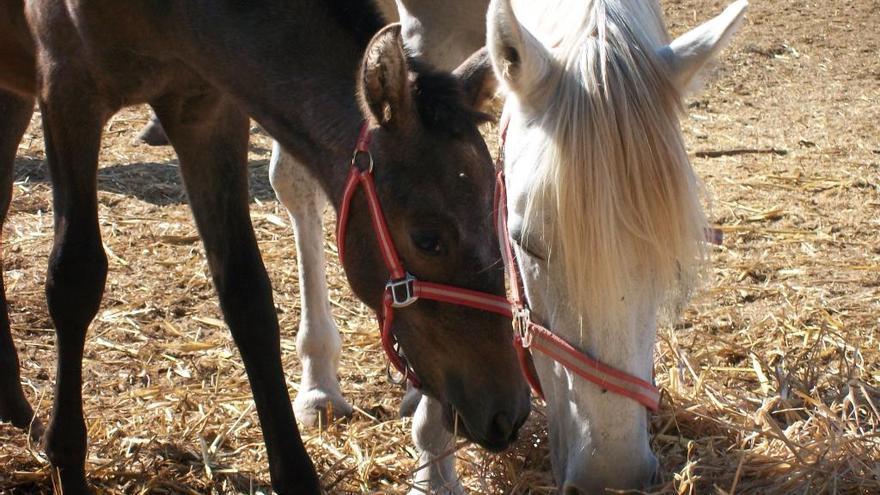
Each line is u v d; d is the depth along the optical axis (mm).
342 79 2779
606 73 2297
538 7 2758
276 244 5430
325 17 2846
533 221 2355
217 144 3240
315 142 2791
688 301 2396
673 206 2223
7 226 5484
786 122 7535
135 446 3531
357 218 2650
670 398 3537
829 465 3191
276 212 5906
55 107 3100
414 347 2670
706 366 4117
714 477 3182
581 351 2385
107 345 4316
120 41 3016
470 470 3410
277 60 2842
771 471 3201
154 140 7000
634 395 2355
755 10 10508
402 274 2582
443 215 2506
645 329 2359
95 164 3156
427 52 3516
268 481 3396
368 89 2484
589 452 2408
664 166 2229
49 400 3854
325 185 2783
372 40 2455
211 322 4578
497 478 3283
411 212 2531
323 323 3914
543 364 2600
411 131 2555
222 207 3266
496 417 2580
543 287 2455
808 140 7125
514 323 2578
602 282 2240
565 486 2473
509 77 2416
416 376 2750
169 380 4070
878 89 8297
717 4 10383
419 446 3244
